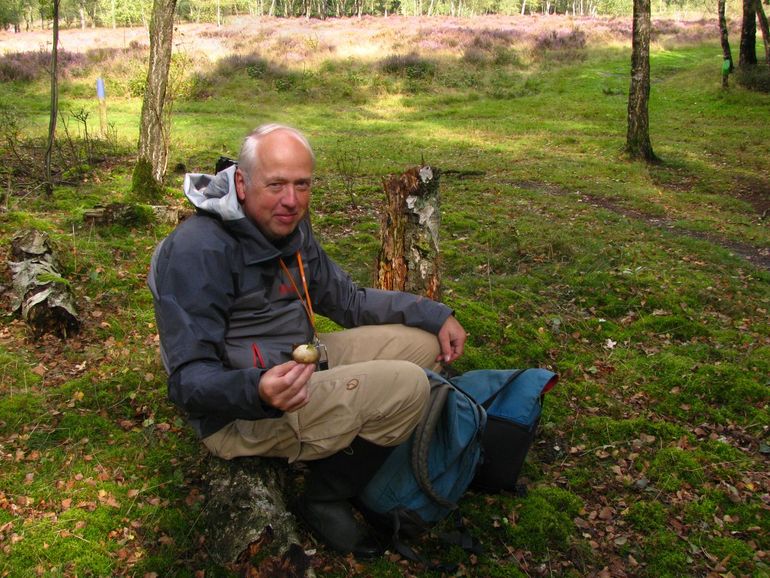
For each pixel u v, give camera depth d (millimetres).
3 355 3742
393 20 42469
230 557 2314
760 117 17234
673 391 4078
